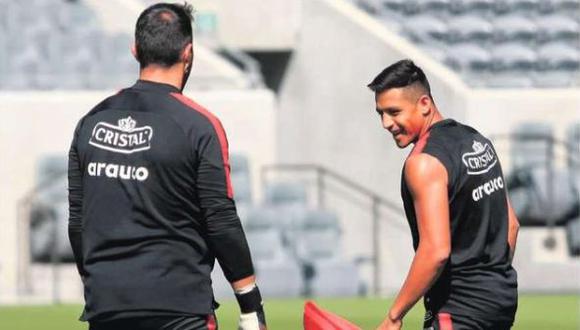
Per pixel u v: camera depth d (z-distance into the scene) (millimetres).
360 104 61625
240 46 62875
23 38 60438
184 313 15812
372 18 65438
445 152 17344
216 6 62969
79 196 16453
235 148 56219
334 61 61969
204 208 15852
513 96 59781
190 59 16328
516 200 56812
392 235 60281
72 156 16406
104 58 60281
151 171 15719
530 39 68375
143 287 15719
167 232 15812
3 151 54750
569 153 57406
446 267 17547
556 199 56438
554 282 52688
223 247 15938
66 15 61219
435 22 68562
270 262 50656
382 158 61188
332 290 50875
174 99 15953
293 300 48938
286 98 62688
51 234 53250
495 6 69125
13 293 53344
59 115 55156
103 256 15922
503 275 17766
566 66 67812
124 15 61281
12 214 54344
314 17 62125
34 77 59656
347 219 60500
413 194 17266
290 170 61188
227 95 56250
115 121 15953
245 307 16281
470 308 17547
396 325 17359
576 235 55719
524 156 59281
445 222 17062
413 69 17719
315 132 61969
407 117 17656
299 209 53312
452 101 59781
